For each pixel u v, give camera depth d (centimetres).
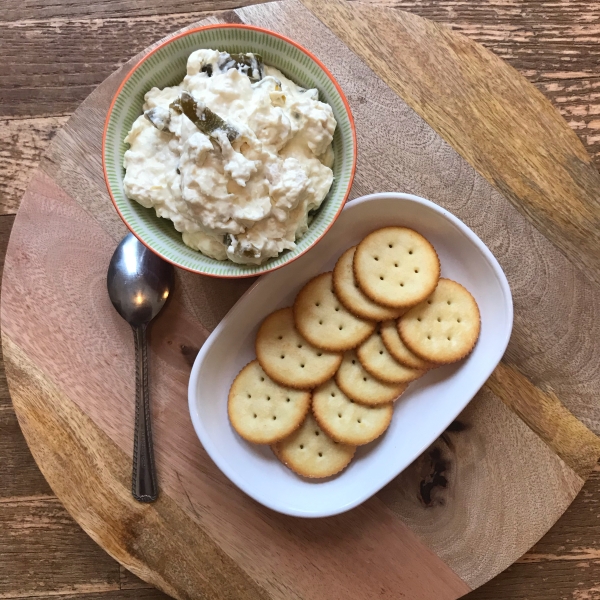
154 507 35
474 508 35
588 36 41
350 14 37
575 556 39
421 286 35
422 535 35
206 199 29
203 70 31
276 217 30
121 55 41
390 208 35
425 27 37
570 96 41
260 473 35
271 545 35
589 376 36
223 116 30
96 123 36
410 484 36
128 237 36
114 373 36
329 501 34
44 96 41
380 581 35
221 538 35
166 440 35
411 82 36
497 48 41
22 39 41
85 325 36
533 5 41
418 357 35
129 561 35
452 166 36
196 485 35
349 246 36
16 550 40
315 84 32
